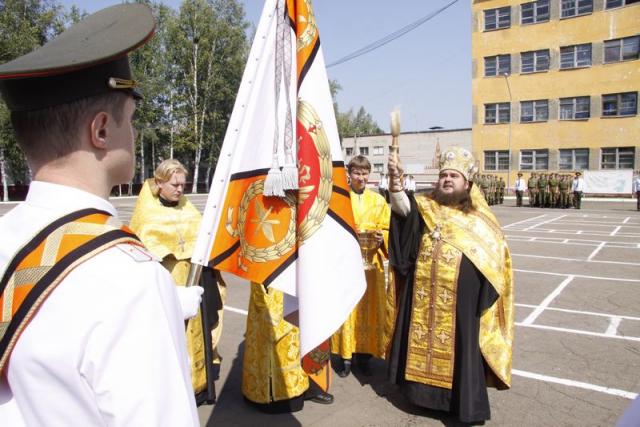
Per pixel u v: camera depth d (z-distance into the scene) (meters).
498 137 35.16
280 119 2.28
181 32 36.50
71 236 0.99
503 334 3.43
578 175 24.05
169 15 36.72
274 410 3.62
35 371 0.91
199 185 46.25
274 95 2.27
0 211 21.27
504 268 3.44
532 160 34.16
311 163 2.14
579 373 4.35
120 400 0.89
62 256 0.96
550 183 25.19
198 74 37.72
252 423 3.51
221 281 4.15
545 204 25.59
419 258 3.57
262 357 3.59
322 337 2.01
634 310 6.30
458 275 3.38
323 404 3.83
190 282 2.02
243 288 7.82
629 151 30.92
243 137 2.20
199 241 2.06
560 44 32.56
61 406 0.90
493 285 3.27
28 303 0.93
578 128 32.41
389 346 3.79
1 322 0.94
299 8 2.23
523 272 8.84
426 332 3.46
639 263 9.55
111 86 1.08
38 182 1.07
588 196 31.34
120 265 0.98
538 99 33.59
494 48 34.75
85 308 0.91
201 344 3.73
